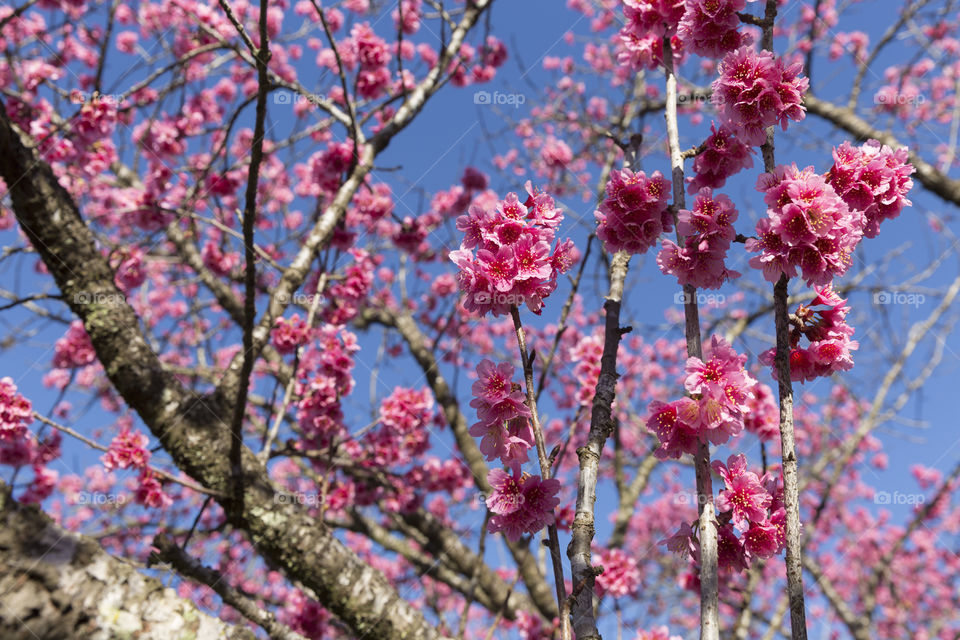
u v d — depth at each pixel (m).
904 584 9.45
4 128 3.72
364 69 5.47
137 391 3.83
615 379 2.06
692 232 1.94
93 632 1.58
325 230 4.53
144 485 4.00
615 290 2.29
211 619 1.70
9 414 3.86
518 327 1.84
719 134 2.29
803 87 2.06
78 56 6.90
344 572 3.64
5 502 1.65
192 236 6.36
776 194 1.90
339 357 4.63
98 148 5.39
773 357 1.97
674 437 1.82
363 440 5.50
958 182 6.18
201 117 6.10
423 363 6.80
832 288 2.21
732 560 1.89
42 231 3.87
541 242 1.85
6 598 1.53
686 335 1.90
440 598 8.24
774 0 2.19
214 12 6.17
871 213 2.10
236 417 3.59
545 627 5.09
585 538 1.72
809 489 8.73
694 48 2.31
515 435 1.90
